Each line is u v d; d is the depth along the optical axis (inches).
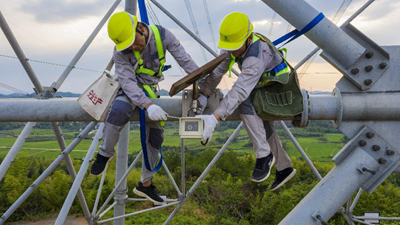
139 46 121.0
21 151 1852.9
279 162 142.9
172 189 1215.6
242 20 110.5
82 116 134.6
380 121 128.5
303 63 251.8
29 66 209.2
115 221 329.7
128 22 116.0
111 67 195.9
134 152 1781.5
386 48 123.7
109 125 124.3
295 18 119.3
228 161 1430.9
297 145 259.4
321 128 2765.7
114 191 314.0
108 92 127.6
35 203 1057.5
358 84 124.9
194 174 1325.0
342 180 124.2
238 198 1038.4
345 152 128.3
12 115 134.4
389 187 1080.8
